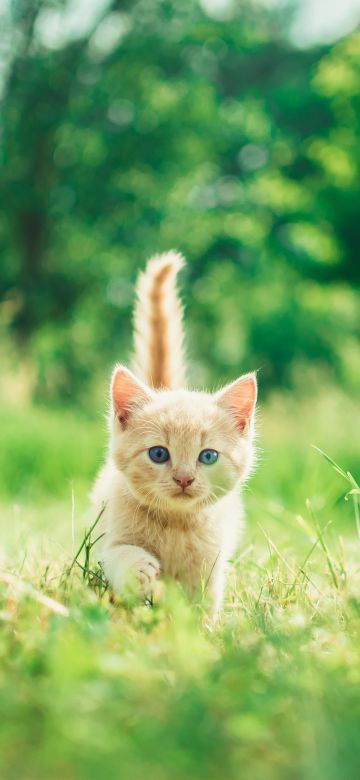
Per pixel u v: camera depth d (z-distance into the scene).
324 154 18.23
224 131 22.56
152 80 21.97
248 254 23.50
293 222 21.36
